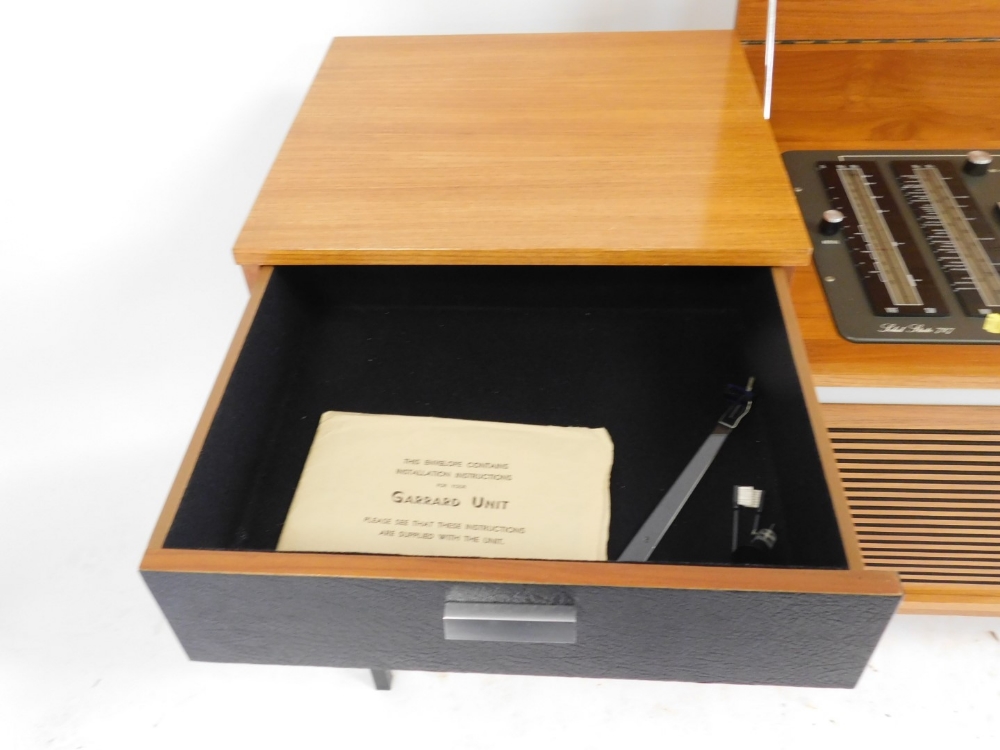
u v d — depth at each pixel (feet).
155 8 3.30
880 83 3.06
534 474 2.23
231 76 3.53
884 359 2.32
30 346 4.13
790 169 2.98
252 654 1.93
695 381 2.50
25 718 3.60
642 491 2.24
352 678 3.66
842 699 3.49
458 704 3.57
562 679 3.62
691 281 2.62
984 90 3.02
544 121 2.65
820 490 1.80
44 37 3.30
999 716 3.41
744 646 1.74
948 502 2.80
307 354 2.61
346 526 2.10
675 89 2.78
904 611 3.40
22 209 3.72
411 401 2.48
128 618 3.92
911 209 2.74
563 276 2.63
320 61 3.53
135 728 3.56
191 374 4.43
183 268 4.07
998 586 3.19
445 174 2.45
